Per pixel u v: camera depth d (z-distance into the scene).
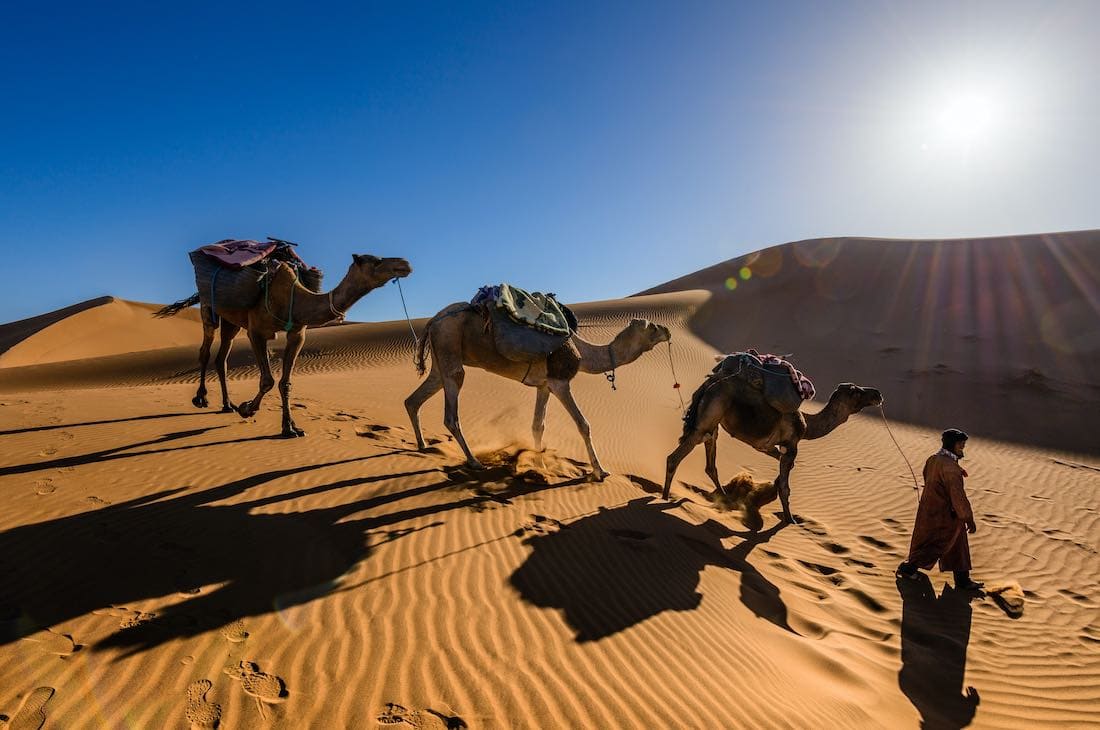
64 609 3.83
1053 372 26.77
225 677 3.38
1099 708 5.12
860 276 44.56
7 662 3.24
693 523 7.86
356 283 8.66
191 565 4.62
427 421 12.34
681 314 40.62
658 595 5.41
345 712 3.23
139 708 3.04
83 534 4.93
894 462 14.91
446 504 6.82
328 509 6.24
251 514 5.82
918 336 33.41
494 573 5.24
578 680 3.87
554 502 7.50
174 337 57.81
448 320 8.36
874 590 7.09
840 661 5.07
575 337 9.05
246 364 27.48
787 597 6.27
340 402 13.67
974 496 12.51
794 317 39.97
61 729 2.84
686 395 21.66
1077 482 14.52
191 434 8.78
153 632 3.70
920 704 4.77
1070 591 7.77
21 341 44.75
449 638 4.11
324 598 4.42
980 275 39.81
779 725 3.83
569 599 5.00
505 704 3.50
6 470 6.38
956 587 7.40
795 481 12.46
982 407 23.95
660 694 3.89
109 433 8.42
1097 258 38.25
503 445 10.43
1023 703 5.06
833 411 9.23
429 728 3.20
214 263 9.02
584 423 8.70
